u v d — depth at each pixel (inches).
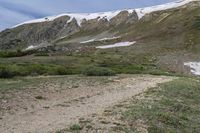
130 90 1342.3
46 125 746.8
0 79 1683.1
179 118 907.4
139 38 6230.3
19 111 886.4
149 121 816.9
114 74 2112.5
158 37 5949.8
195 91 1423.5
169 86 1465.3
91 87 1397.6
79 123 756.6
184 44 5211.6
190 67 3791.8
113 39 6579.7
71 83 1496.1
